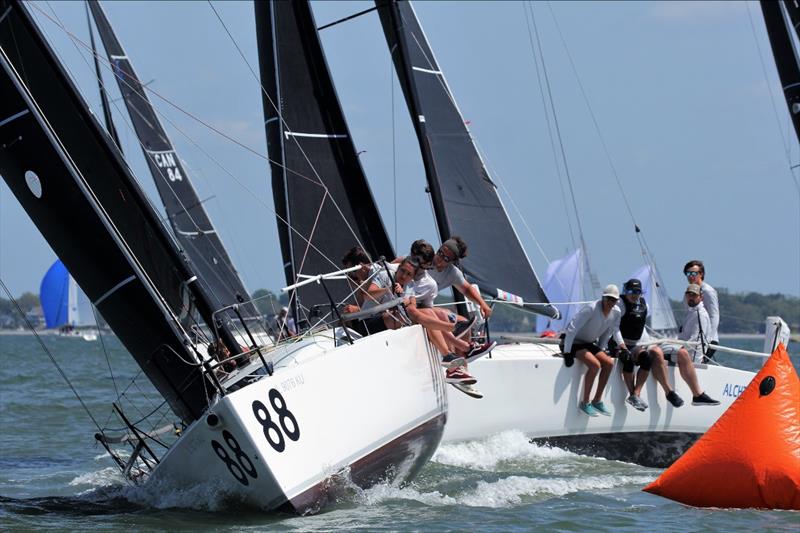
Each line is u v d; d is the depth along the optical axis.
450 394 23.28
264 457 15.87
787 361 19.55
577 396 24.92
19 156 17.03
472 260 28.20
